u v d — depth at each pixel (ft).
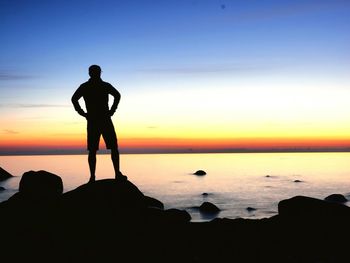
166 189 212.84
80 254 25.26
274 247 28.40
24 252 25.23
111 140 33.35
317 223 34.53
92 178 33.22
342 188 218.38
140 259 25.00
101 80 33.27
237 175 371.35
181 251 26.86
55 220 29.78
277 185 243.81
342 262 25.11
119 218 30.19
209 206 115.65
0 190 171.01
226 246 28.35
